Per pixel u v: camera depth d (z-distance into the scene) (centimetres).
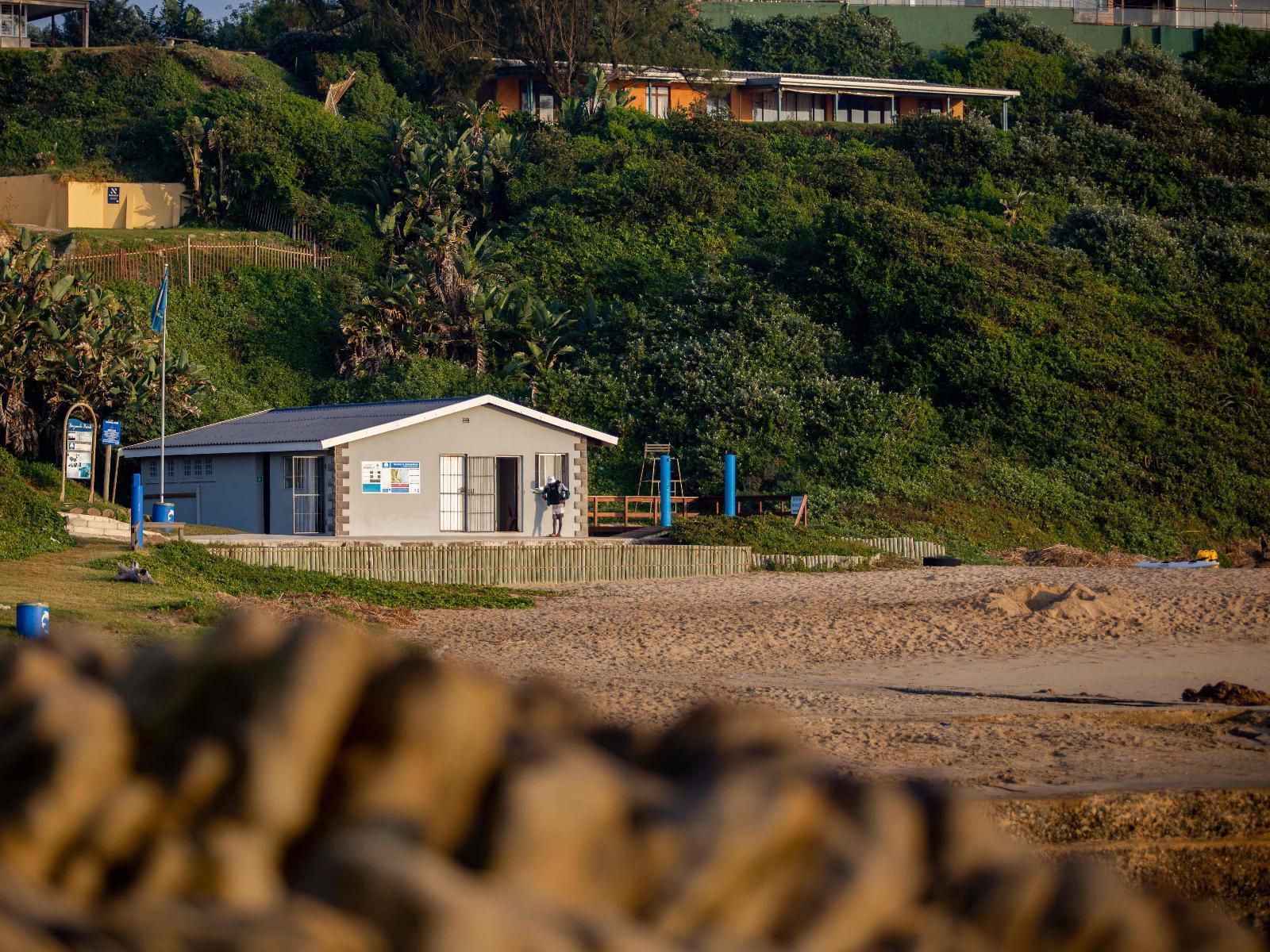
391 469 5384
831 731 2180
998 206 11075
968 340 8581
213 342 9012
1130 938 402
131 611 2875
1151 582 4900
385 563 4631
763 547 5747
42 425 6300
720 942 356
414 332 8812
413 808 347
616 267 9769
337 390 8519
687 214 10419
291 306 9462
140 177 10988
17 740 344
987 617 3894
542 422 5697
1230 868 1557
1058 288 9381
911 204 11112
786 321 8756
